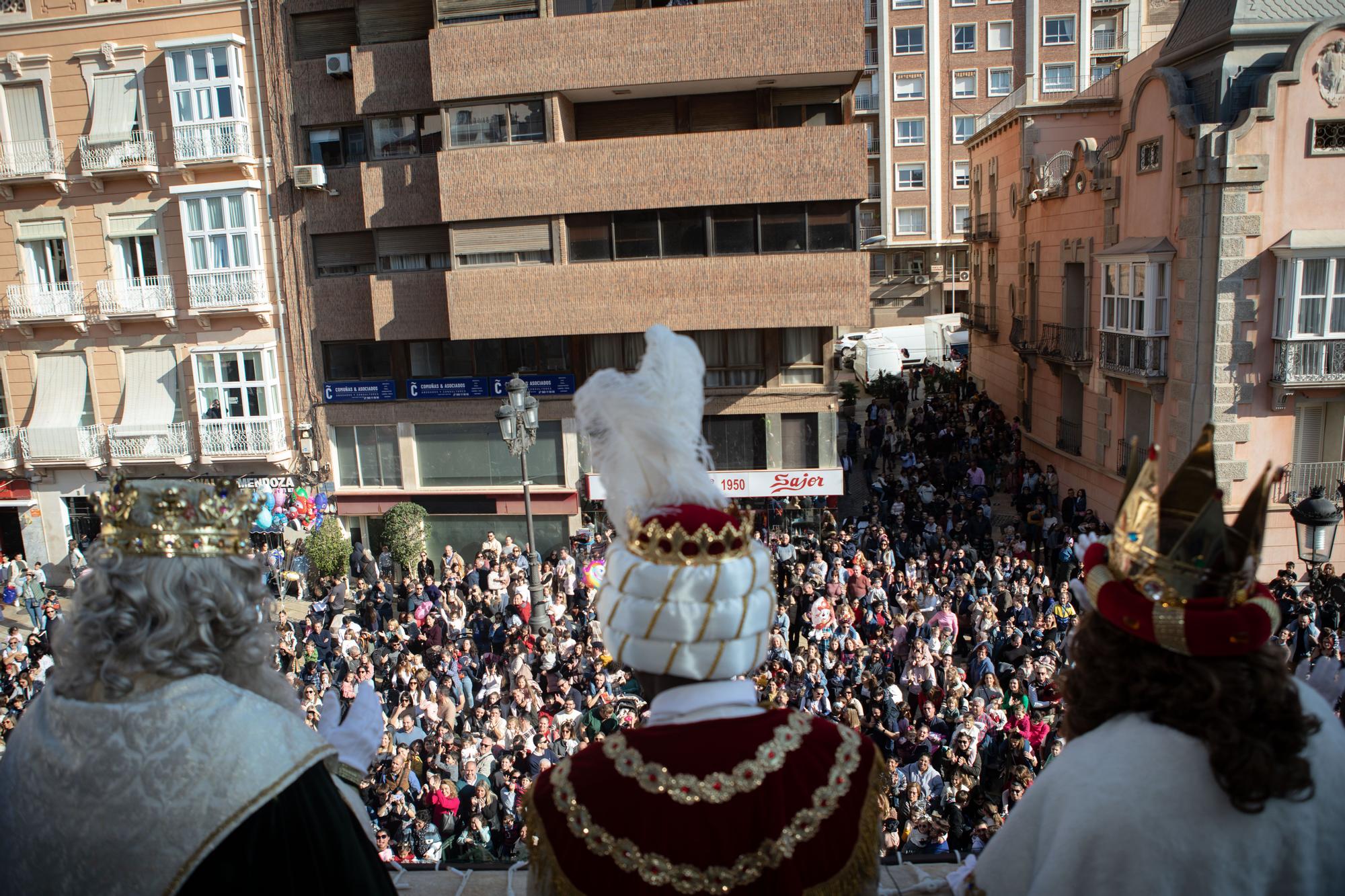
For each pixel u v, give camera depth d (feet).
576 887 6.37
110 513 6.71
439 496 82.53
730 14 68.54
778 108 74.18
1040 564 70.64
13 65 82.02
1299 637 46.26
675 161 71.72
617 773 6.47
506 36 71.15
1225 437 65.41
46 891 6.20
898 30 170.91
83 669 6.52
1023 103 104.53
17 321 84.94
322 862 6.34
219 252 82.48
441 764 36.29
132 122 81.66
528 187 73.10
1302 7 63.00
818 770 6.56
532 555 54.75
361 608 63.93
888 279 183.52
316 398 83.61
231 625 6.79
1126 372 73.15
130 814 6.03
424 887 11.00
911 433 108.68
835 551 64.34
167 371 85.76
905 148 175.22
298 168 77.92
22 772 6.48
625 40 70.03
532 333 75.20
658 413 7.08
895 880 10.03
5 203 84.64
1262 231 63.05
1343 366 62.49
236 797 6.06
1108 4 166.50
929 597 53.83
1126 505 6.57
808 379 77.77
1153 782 5.98
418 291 78.38
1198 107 66.95
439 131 76.79
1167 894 5.85
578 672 46.26
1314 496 38.96
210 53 79.41
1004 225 111.75
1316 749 6.12
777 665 40.86
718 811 6.24
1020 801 6.93
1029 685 41.27
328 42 78.89
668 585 6.59
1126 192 75.25
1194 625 6.00
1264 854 5.84
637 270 73.46
